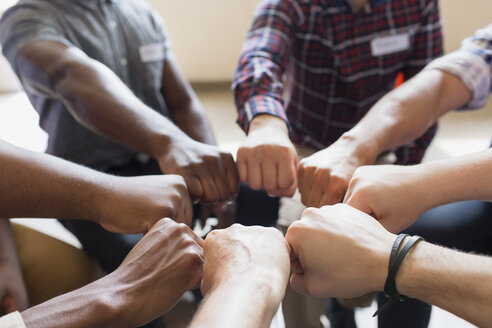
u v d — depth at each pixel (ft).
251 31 3.77
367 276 2.34
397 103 3.15
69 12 3.76
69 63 3.31
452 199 2.63
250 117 3.27
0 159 2.46
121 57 4.00
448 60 3.33
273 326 4.29
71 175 2.58
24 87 3.91
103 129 3.17
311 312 3.81
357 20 3.75
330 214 2.47
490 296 2.15
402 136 3.12
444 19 8.99
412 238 2.33
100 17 3.88
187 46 9.57
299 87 4.13
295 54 4.01
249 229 2.39
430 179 2.62
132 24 4.05
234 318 1.82
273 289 2.07
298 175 2.98
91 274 3.07
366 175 2.66
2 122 8.38
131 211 2.59
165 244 2.46
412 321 3.45
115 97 3.18
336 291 2.44
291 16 3.77
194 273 2.41
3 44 3.64
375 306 4.44
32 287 2.82
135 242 3.33
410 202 2.59
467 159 2.68
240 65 3.58
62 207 2.56
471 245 2.92
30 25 3.55
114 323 2.27
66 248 3.01
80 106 3.20
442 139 7.13
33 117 8.54
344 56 3.84
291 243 2.43
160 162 2.99
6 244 2.74
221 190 2.91
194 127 4.16
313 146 4.27
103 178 2.66
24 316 2.19
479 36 3.45
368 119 3.12
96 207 2.61
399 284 2.29
